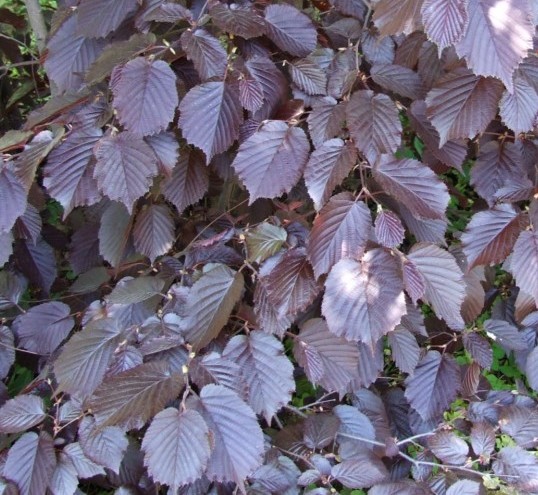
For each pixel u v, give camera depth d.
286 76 0.79
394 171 0.71
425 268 0.73
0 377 0.84
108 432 0.74
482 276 0.85
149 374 0.68
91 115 0.73
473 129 0.72
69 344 0.73
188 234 0.91
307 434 0.83
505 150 0.84
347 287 0.69
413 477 0.87
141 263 0.88
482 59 0.64
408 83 0.78
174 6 0.72
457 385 0.88
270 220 0.78
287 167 0.72
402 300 0.69
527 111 0.72
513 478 0.81
